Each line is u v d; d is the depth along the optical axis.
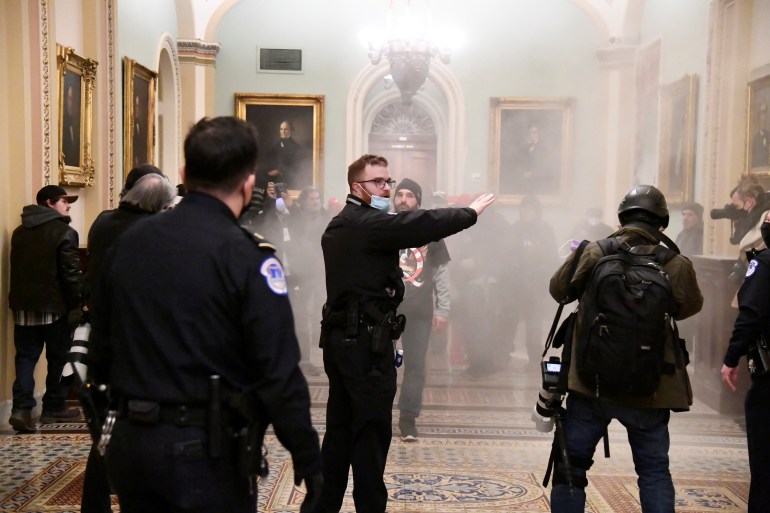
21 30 6.11
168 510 2.04
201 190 2.06
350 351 3.37
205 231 2.01
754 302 3.23
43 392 6.47
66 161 7.41
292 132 12.97
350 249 3.38
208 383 1.97
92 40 8.10
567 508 3.04
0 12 6.00
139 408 1.94
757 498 3.25
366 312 3.37
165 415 1.95
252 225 5.87
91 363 2.18
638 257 3.01
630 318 2.89
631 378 2.88
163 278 1.98
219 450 1.95
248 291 1.98
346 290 3.39
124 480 1.98
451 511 3.95
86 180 7.85
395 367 3.52
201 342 1.97
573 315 3.19
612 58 12.41
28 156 6.22
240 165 2.06
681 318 3.12
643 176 11.60
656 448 3.04
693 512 4.03
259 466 2.08
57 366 5.72
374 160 3.49
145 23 10.65
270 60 12.88
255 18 12.88
